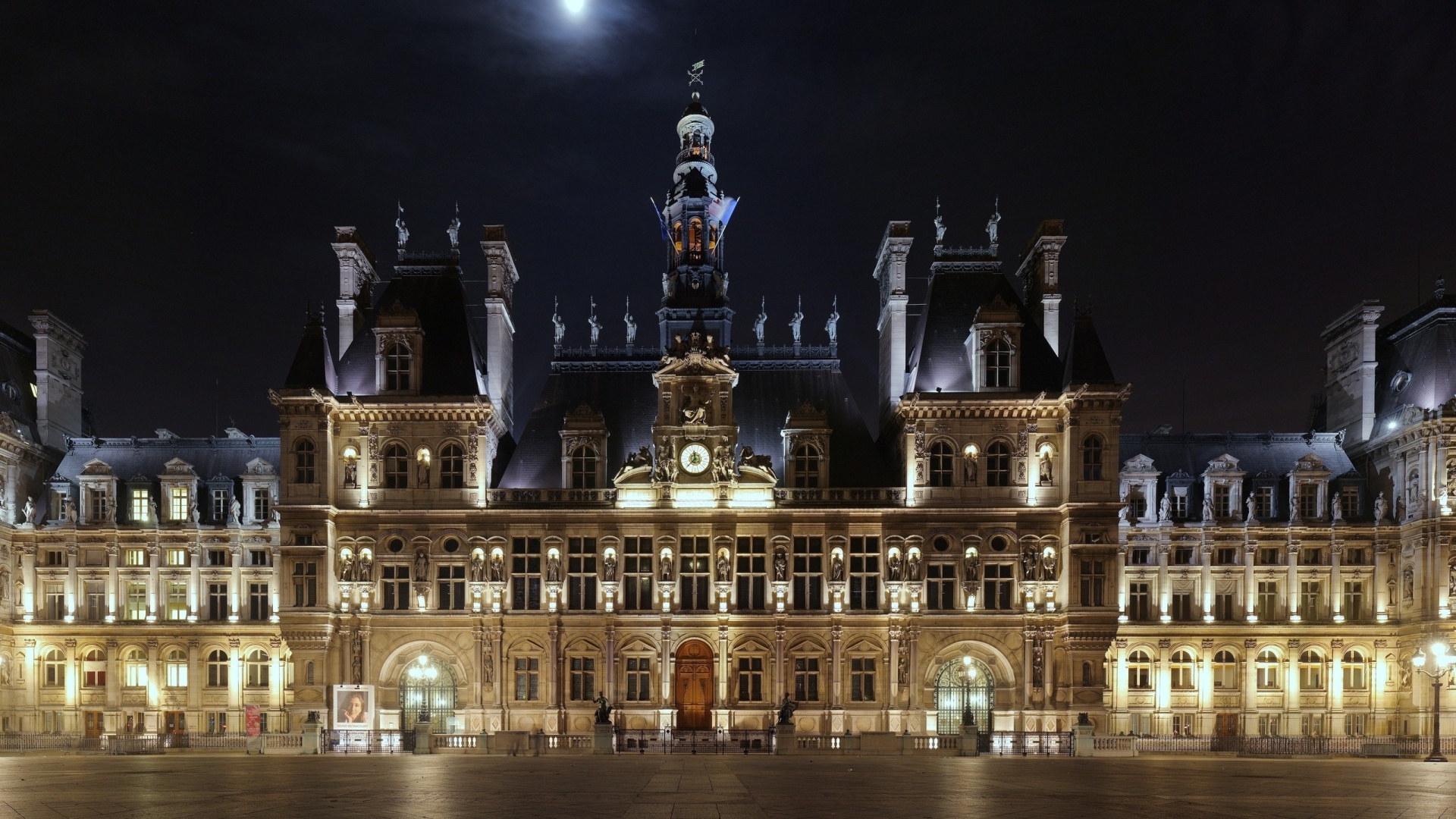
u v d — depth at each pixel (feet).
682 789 112.37
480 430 252.83
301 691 240.12
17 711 268.82
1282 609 268.82
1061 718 238.68
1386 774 148.77
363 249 280.92
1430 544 253.44
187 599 273.33
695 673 247.50
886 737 216.54
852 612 245.65
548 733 226.99
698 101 296.92
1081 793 110.52
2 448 271.90
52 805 93.97
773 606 246.47
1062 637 241.96
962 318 266.57
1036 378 257.14
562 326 279.90
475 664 245.86
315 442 246.47
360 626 245.65
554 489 252.01
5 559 270.05
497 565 247.91
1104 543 241.35
